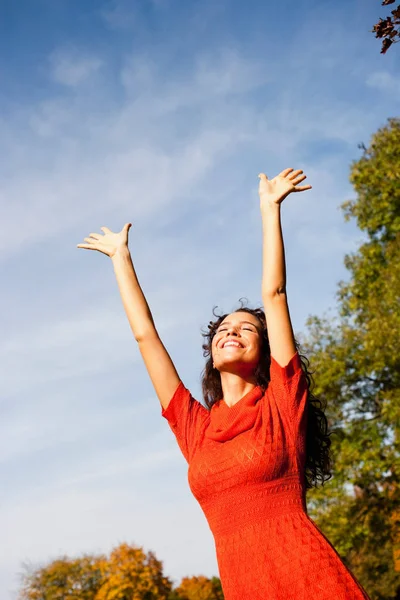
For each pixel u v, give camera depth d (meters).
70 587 52.62
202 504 3.23
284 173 3.59
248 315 3.58
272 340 3.31
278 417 3.20
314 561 2.91
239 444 3.14
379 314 19.23
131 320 3.73
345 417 19.44
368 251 21.56
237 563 3.02
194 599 49.75
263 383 3.49
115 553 45.47
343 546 19.41
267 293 3.36
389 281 19.83
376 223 21.89
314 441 3.54
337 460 18.95
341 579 2.89
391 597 27.80
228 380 3.50
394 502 19.36
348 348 19.52
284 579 2.91
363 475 19.28
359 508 19.73
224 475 3.12
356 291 21.34
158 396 3.60
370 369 18.72
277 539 2.99
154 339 3.68
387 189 21.45
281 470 3.11
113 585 44.16
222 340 3.49
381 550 27.48
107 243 3.94
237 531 3.06
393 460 18.39
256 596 2.94
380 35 4.42
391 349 18.62
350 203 22.52
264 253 3.42
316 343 20.09
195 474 3.21
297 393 3.24
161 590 45.12
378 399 19.50
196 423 3.44
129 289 3.80
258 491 3.08
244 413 3.21
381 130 22.58
